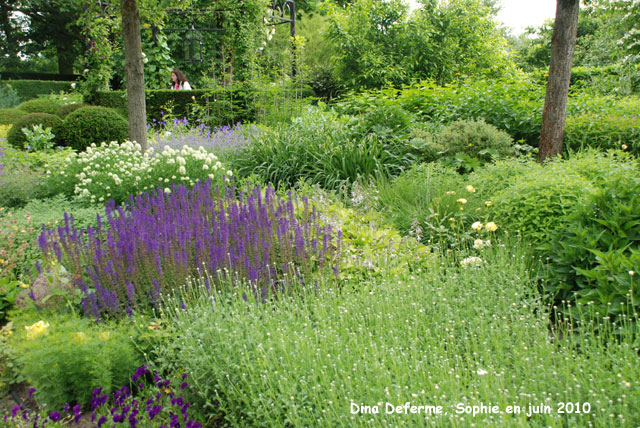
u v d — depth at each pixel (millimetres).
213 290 3363
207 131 10008
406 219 4867
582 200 3725
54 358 2701
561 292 3455
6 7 25922
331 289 3404
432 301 3094
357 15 15734
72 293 3502
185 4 8641
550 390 2176
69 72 28781
